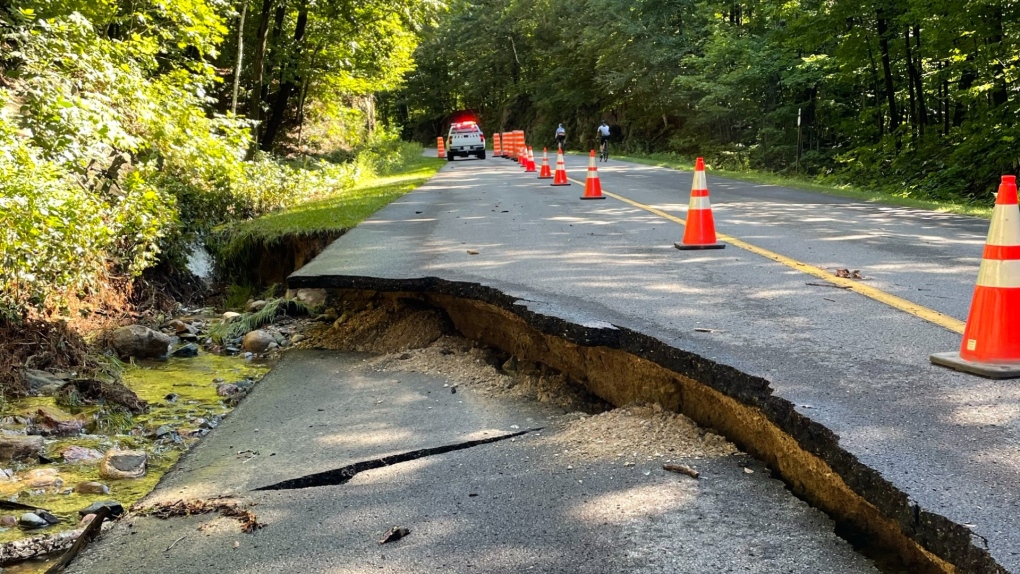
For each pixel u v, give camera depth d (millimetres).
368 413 5020
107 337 7742
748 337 4711
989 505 2607
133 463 4680
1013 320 4055
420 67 85250
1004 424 3316
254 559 3027
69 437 5332
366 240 9602
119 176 11961
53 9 12797
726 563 2764
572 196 15836
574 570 2781
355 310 7703
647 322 5098
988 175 18141
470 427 4621
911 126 22312
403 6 25703
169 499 3707
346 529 3242
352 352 6848
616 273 7074
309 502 3574
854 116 28359
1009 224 4090
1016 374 3936
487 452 4121
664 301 5844
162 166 13086
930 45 19266
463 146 39906
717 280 6723
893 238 9344
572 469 3742
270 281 11367
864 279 6723
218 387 6590
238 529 3316
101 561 3104
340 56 25656
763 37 30734
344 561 2953
